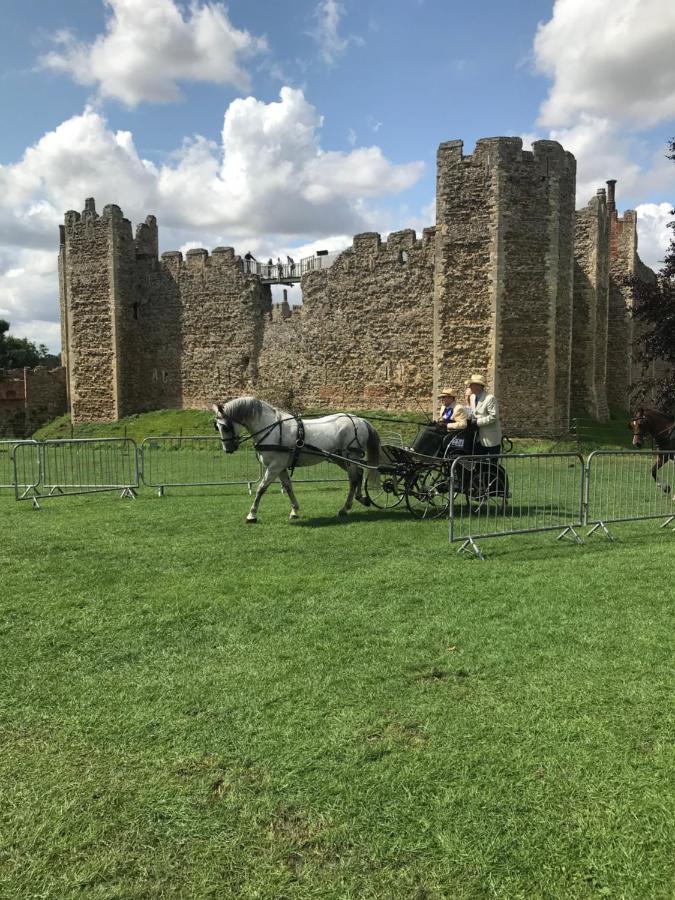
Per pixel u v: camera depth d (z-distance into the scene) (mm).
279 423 9125
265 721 3496
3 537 8156
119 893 2357
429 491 9445
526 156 21703
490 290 21828
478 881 2395
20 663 4293
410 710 3588
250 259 31016
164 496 12102
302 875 2434
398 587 5824
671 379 20250
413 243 26172
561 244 22281
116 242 31562
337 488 13164
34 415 35250
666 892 2334
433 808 2779
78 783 2986
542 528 7609
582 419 25859
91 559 6984
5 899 2328
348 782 2957
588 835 2611
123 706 3689
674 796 2820
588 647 4402
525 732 3338
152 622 4996
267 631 4797
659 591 5609
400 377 26750
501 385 21969
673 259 19547
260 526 8828
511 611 5145
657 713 3504
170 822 2721
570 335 22891
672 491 11062
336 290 28156
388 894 2338
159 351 32812
